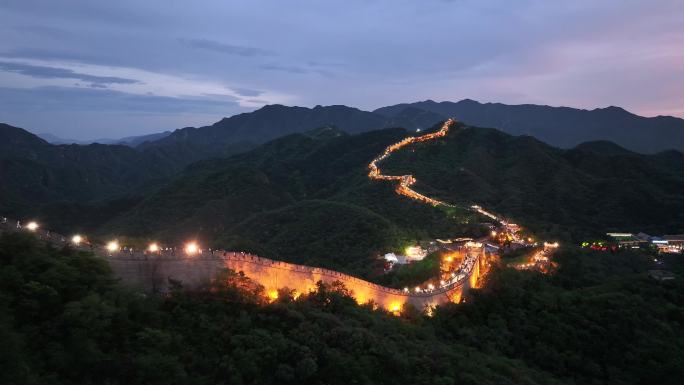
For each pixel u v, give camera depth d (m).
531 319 75.75
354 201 171.75
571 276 105.25
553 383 59.12
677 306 93.88
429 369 48.97
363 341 47.47
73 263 38.03
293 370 40.50
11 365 28.59
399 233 121.88
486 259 95.38
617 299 86.19
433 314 67.38
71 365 31.30
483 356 59.44
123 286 39.28
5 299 32.47
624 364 71.62
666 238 161.38
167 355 35.16
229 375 37.59
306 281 57.31
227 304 45.41
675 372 70.19
